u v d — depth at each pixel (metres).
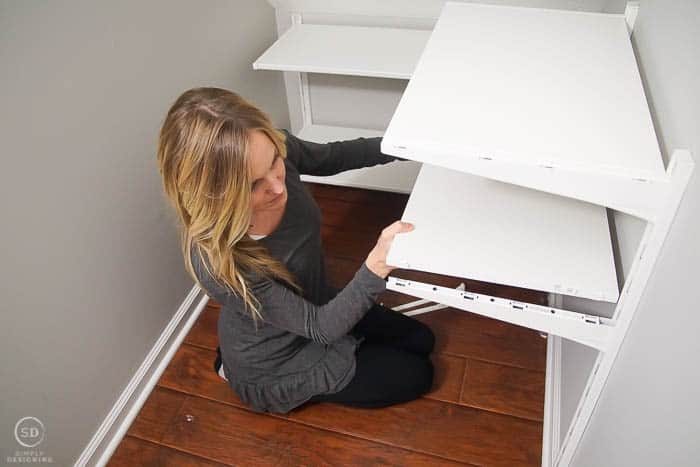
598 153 0.68
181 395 1.39
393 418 1.30
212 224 0.84
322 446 1.26
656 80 0.79
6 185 0.92
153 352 1.42
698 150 0.58
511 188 0.96
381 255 0.89
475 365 1.41
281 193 0.91
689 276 0.55
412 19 1.65
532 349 1.44
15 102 0.91
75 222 1.08
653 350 0.64
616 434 0.75
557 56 0.91
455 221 0.90
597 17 1.03
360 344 1.29
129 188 1.22
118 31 1.11
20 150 0.93
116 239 1.21
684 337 0.53
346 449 1.25
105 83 1.10
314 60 1.52
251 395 1.25
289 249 1.08
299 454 1.25
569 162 0.67
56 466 1.16
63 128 1.01
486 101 0.80
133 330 1.33
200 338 1.53
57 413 1.13
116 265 1.23
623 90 0.81
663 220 0.66
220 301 1.02
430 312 1.56
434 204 0.93
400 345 1.38
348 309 0.96
